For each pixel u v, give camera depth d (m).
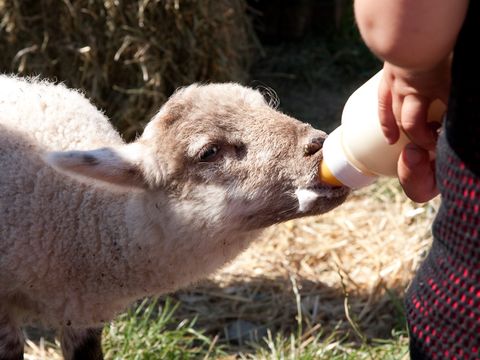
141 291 1.33
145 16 1.95
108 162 1.25
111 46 1.97
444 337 0.93
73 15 1.94
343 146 1.06
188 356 1.52
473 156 0.90
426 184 1.02
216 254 1.29
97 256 1.30
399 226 1.90
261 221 1.26
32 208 1.30
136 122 2.02
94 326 1.37
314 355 1.50
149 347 1.51
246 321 1.66
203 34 2.00
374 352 1.51
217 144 1.25
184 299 1.70
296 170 1.24
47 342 1.57
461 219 0.91
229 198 1.25
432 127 0.98
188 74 2.02
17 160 1.32
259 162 1.24
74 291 1.32
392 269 1.76
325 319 1.66
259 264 1.80
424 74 0.93
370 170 1.05
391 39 0.89
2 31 1.96
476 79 0.90
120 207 1.29
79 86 2.00
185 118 1.26
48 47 1.97
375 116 1.03
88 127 1.40
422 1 0.87
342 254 1.84
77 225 1.30
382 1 0.88
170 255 1.29
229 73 2.06
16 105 1.38
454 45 0.91
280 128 1.25
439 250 0.94
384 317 1.64
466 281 0.92
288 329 1.65
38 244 1.30
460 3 0.88
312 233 1.90
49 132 1.36
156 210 1.28
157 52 1.98
